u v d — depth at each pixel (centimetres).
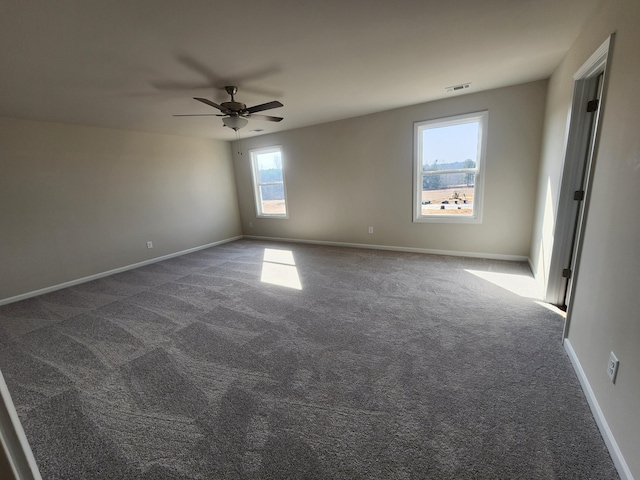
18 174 363
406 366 200
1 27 170
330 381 190
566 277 270
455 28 210
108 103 324
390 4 176
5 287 357
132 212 482
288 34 204
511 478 125
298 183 576
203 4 163
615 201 146
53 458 145
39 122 377
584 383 169
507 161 384
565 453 134
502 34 222
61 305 339
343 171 519
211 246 618
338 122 503
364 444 145
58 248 400
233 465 138
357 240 538
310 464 136
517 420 153
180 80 272
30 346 252
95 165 433
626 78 142
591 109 229
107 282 416
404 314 273
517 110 364
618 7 155
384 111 455
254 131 548
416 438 146
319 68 267
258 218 659
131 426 163
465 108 392
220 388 189
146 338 256
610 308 144
